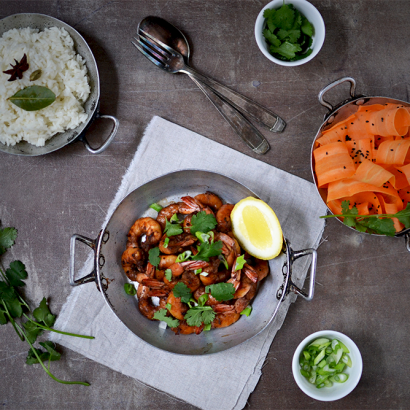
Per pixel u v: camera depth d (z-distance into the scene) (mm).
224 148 806
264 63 809
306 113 807
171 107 812
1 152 823
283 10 748
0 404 811
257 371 797
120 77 812
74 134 801
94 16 812
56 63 781
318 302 802
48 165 819
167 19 811
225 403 797
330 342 770
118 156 816
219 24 810
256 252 763
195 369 800
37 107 762
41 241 819
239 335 766
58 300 813
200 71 811
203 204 784
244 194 776
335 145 748
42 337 808
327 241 804
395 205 756
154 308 771
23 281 817
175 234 759
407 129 756
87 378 809
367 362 798
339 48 806
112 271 780
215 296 738
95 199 817
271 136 808
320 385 769
